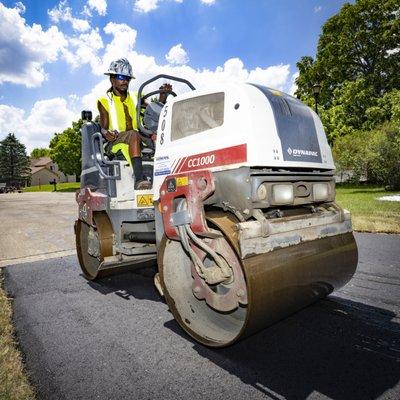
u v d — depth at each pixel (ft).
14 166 280.10
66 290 15.64
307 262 9.25
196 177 9.30
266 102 9.39
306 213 11.05
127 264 15.46
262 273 8.17
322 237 10.12
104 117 15.62
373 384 7.85
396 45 86.48
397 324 10.70
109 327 11.48
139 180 14.30
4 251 24.66
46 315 12.74
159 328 11.26
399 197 44.57
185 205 10.07
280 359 9.06
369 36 89.51
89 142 16.81
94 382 8.41
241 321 10.54
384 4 85.92
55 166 303.07
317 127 10.72
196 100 10.34
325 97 97.19
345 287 13.91
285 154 9.32
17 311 13.26
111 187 15.21
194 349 9.80
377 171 59.88
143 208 13.97
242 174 8.83
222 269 9.07
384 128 59.31
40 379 8.64
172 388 8.04
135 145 14.51
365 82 86.53
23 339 10.84
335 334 10.23
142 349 9.91
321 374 8.32
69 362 9.36
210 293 9.65
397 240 21.81
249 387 7.95
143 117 16.52
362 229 25.34
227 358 9.23
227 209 9.38
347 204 38.73
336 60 94.94
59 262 21.01
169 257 10.68
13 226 37.32
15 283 17.01
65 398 7.86
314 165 10.16
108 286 16.07
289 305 9.02
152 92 15.90
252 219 9.09
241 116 9.04
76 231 17.80
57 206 63.16
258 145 8.79
